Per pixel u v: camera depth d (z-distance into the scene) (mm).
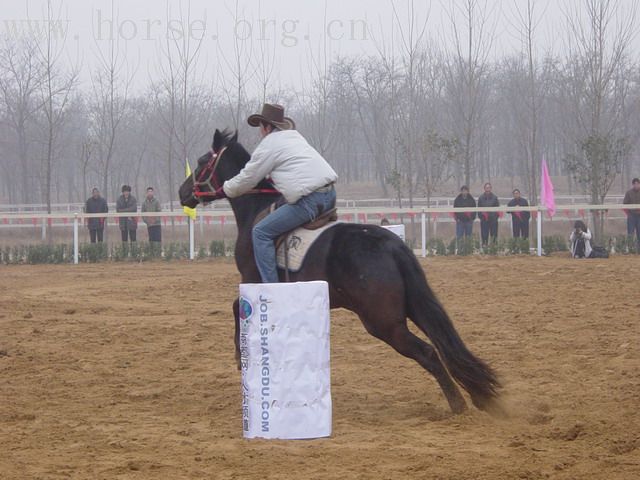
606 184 31688
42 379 10008
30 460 6551
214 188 9195
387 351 11539
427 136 34812
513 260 24609
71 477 6066
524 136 41344
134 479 6016
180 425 7867
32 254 27594
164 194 67812
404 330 7848
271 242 8258
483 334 12562
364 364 10781
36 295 18422
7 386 9648
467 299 16453
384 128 49156
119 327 13727
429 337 7762
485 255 26625
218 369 10547
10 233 41094
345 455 6625
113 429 7676
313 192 8156
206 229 40375
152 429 7684
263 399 7301
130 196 29000
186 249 28062
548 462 6309
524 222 27891
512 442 6930
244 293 7340
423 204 44844
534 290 17422
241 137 39562
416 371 10281
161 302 17094
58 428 7699
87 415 8273
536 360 10672
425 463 6281
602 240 27203
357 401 8836
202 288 19281
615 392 8727
